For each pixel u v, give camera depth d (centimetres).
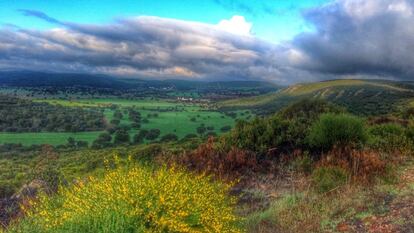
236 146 955
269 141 949
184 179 532
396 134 1027
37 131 10312
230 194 746
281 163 861
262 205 679
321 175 735
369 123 1317
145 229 437
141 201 467
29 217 510
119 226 422
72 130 10725
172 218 453
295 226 559
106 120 13038
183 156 920
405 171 778
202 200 508
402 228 512
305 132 964
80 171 1210
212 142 1005
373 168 752
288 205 645
